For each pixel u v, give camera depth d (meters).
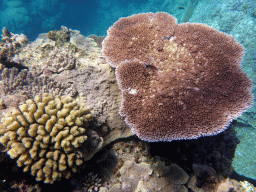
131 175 0.65
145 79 0.63
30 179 0.59
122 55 0.68
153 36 0.75
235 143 0.74
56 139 0.53
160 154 0.70
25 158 0.52
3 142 0.53
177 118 0.57
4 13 4.34
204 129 0.56
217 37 0.72
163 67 0.70
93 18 5.75
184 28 0.75
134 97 0.60
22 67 0.74
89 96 0.68
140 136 0.56
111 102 0.68
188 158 0.71
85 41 0.95
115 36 0.73
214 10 1.81
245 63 1.41
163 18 0.79
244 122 1.47
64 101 0.59
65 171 0.57
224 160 0.73
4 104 0.60
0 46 0.76
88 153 0.57
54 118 0.54
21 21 4.31
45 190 0.61
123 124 0.68
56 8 4.93
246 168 1.29
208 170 0.69
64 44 0.83
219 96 0.61
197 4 2.34
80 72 0.71
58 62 0.73
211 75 0.65
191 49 0.70
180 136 0.56
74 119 0.55
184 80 0.64
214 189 0.68
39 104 0.55
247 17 1.46
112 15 5.62
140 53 0.69
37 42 0.88
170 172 0.66
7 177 0.57
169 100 0.59
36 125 0.54
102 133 0.65
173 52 0.73
